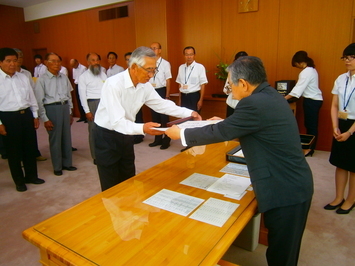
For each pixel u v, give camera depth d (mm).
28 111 3244
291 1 4391
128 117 2064
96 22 7129
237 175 1810
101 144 2033
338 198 2666
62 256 1066
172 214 1345
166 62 4906
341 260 2002
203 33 5328
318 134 4492
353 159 2404
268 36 4688
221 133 1363
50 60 3387
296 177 1342
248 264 2023
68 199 3080
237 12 4895
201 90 4660
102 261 1028
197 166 1984
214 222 1271
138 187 1656
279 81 4398
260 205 1349
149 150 4727
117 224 1269
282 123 1303
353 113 2367
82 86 3885
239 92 1426
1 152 4547
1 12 8164
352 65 2291
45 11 8109
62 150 3885
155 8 5402
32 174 3461
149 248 1096
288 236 1410
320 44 4277
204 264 1000
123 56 6871
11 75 3053
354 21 4004
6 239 2367
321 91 4371
